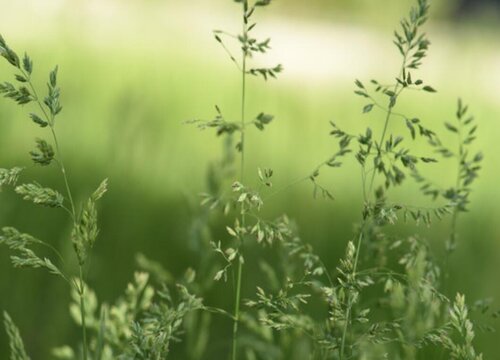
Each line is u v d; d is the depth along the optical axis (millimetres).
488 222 4758
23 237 1734
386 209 1772
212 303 3439
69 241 3006
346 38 13820
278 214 4477
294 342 2443
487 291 3707
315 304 3082
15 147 4352
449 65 8109
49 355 3029
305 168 5270
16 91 1666
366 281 1783
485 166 6398
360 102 7148
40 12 5535
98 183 4238
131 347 1986
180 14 7387
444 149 2143
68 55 5379
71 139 4508
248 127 5551
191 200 2799
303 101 5871
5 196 3717
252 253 3580
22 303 3195
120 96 3924
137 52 6336
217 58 7914
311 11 14148
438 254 4055
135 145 4012
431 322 1896
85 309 2250
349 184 5320
